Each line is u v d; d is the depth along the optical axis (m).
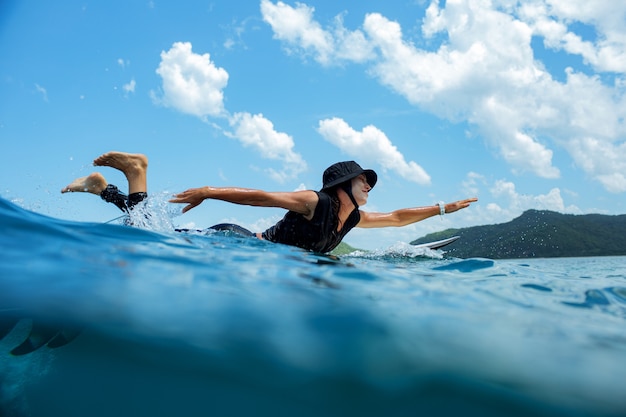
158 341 1.57
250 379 1.54
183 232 3.65
